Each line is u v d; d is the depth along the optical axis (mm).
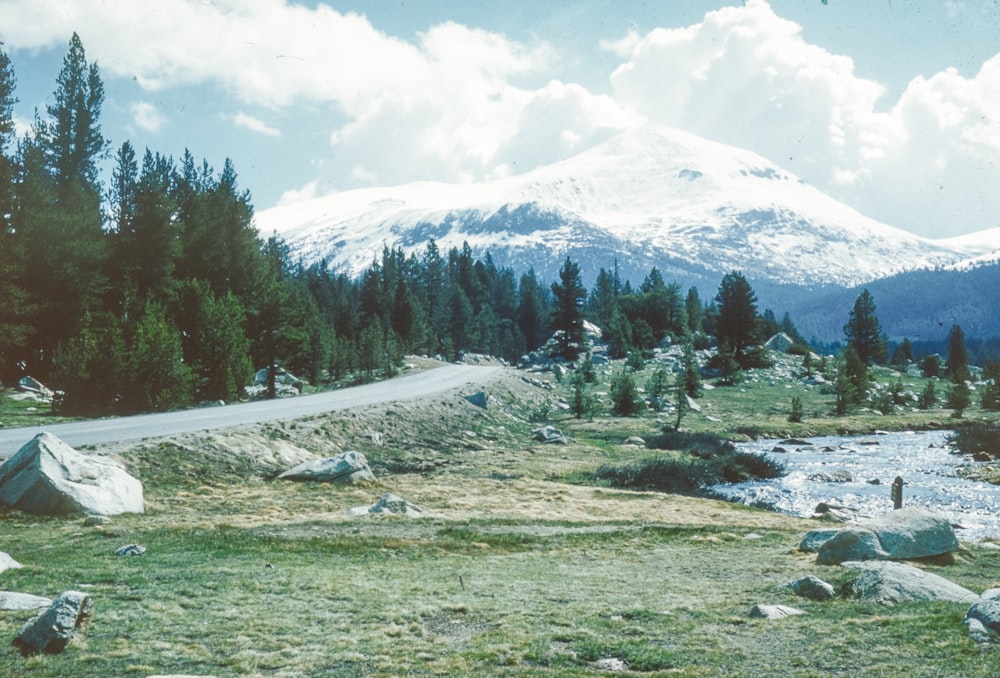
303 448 39500
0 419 41500
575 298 133875
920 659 10688
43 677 10086
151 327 51312
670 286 148500
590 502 34281
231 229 82188
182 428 38562
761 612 13781
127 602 13891
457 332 162125
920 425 75812
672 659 11148
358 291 181375
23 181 64500
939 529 20016
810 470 50000
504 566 19578
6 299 52531
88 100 79062
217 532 21984
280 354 72000
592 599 15500
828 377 106438
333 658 11406
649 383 88500
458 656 11508
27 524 21984
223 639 12156
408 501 31188
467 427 57188
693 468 46375
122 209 71375
